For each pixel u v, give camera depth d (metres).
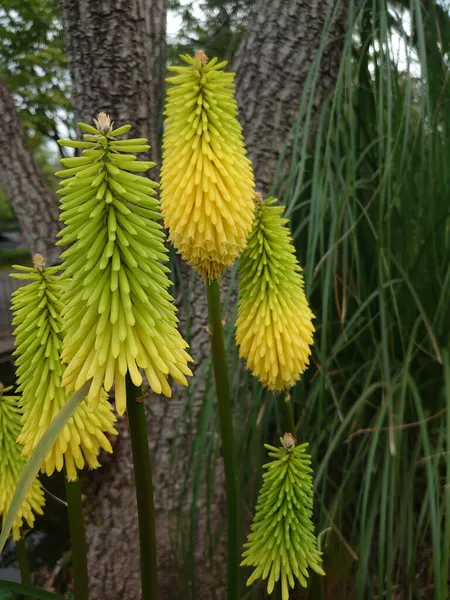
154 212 0.22
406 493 0.43
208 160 0.29
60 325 0.28
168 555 0.52
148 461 0.23
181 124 0.30
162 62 0.54
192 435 0.50
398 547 0.49
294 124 0.48
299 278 0.37
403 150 0.42
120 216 0.22
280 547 0.31
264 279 0.35
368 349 0.52
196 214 0.29
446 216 0.46
